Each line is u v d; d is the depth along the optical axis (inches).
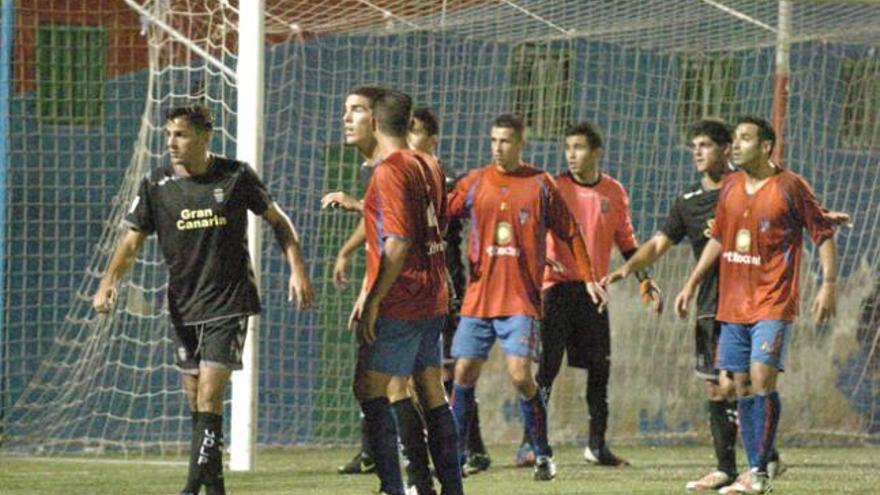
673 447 1691.7
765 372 1080.2
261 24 1312.7
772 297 1080.2
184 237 945.5
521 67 1772.9
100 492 1139.3
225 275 948.0
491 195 1192.2
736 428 1162.0
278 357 1683.1
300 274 964.6
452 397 1214.9
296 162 1683.1
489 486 1185.4
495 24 1664.6
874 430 1774.1
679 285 1752.0
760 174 1087.0
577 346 1393.9
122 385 1630.2
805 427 1749.5
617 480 1246.3
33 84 1643.7
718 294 1162.6
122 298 1611.7
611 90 1792.6
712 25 1669.5
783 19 1636.3
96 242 1673.2
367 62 1742.1
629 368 1727.4
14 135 1641.2
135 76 1668.3
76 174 1678.2
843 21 1669.5
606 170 1797.5
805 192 1075.3
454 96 1756.9
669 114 1798.7
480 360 1201.4
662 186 1798.7
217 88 1599.4
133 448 1585.9
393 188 843.4
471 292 1200.2
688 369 1745.8
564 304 1373.0
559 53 1779.0
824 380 1756.9
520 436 1706.4
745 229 1087.6
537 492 1137.4
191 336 962.7
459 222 1274.6
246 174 954.7
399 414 945.5
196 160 941.8
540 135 1777.8
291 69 1706.4
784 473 1333.7
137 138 1659.7
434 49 1745.8
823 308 1085.1
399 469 891.4
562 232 1206.3
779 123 1656.0
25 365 1637.6
